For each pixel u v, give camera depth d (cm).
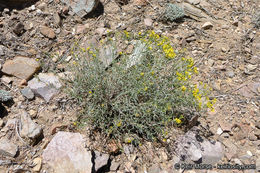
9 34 97
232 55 107
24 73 85
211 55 106
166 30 113
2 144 68
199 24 119
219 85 96
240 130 82
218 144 77
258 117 86
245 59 107
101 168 69
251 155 76
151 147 75
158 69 82
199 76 98
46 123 76
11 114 75
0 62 87
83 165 65
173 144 76
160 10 120
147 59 87
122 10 117
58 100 81
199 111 81
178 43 109
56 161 66
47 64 91
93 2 109
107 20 111
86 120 75
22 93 80
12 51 92
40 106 79
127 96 79
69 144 68
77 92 80
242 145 79
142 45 95
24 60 88
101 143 73
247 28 121
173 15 116
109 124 75
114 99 77
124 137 75
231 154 76
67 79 86
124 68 82
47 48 97
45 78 85
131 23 112
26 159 67
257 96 93
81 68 83
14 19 101
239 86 96
